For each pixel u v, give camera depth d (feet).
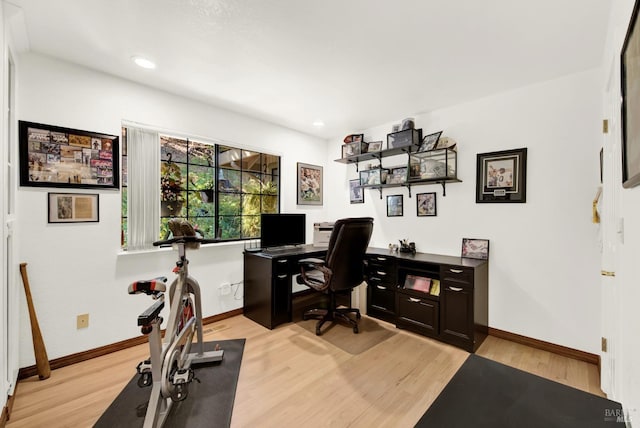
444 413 2.24
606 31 5.82
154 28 5.89
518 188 8.56
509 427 2.08
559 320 7.90
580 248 7.60
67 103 7.16
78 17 5.53
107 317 7.75
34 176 6.68
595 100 7.36
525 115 8.46
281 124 12.17
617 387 4.79
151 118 8.58
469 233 9.63
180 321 6.45
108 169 7.77
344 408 5.65
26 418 5.34
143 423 5.02
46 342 6.88
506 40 6.19
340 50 6.63
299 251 10.86
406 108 10.22
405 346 8.27
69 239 7.18
